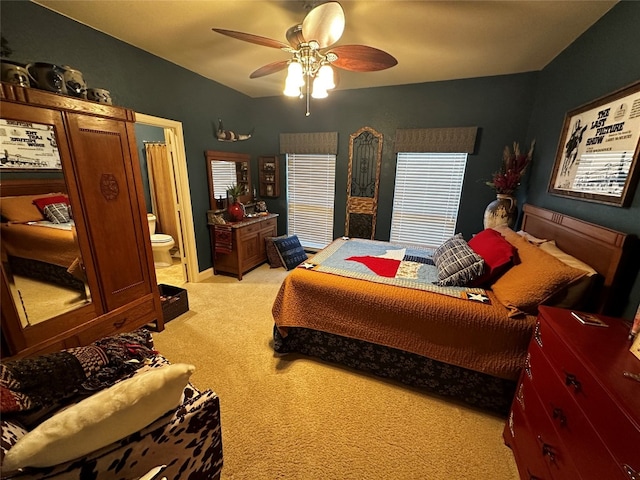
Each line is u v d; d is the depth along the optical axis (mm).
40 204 1595
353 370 2082
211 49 2592
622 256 1408
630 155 1473
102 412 758
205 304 3027
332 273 2172
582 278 1480
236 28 2203
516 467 1401
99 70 2287
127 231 2074
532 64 2754
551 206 2367
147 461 879
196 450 1015
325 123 3979
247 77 3369
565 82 2332
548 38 2209
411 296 1831
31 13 1862
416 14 1930
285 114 4172
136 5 1899
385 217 3963
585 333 1104
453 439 1553
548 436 1119
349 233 4219
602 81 1824
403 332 1821
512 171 2779
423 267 2398
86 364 1146
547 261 1624
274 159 4332
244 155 4148
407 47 2441
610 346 1023
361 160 3900
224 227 3584
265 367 2092
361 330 1933
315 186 4320
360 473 1368
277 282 3633
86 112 1725
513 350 1562
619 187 1542
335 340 2076
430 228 3795
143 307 2277
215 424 1054
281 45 1755
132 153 2047
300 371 2061
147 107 2717
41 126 1555
